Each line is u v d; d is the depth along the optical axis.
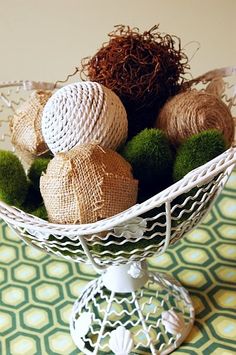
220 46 1.28
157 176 0.74
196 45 1.28
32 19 1.23
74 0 1.22
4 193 0.74
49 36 1.25
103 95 0.74
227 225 1.03
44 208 0.76
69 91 0.75
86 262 0.77
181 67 0.84
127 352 0.83
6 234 1.06
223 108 0.79
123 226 0.69
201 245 1.00
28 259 1.01
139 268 0.82
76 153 0.70
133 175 0.74
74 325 0.88
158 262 0.98
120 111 0.75
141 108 0.80
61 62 1.27
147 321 0.89
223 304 0.89
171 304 0.91
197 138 0.72
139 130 0.81
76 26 1.24
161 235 0.72
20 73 1.28
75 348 0.86
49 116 0.74
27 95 1.23
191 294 0.91
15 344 0.87
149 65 0.79
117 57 0.79
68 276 0.97
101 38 1.26
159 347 0.84
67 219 0.70
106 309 0.86
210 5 1.25
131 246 0.73
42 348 0.86
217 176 0.72
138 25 1.26
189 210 0.70
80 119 0.73
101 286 0.90
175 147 0.78
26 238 0.79
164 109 0.79
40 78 1.28
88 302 0.92
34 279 0.97
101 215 0.69
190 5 1.25
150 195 0.75
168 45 0.82
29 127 0.82
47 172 0.71
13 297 0.94
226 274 0.94
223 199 1.07
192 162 0.71
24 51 1.26
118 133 0.75
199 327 0.86
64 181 0.69
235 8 1.24
